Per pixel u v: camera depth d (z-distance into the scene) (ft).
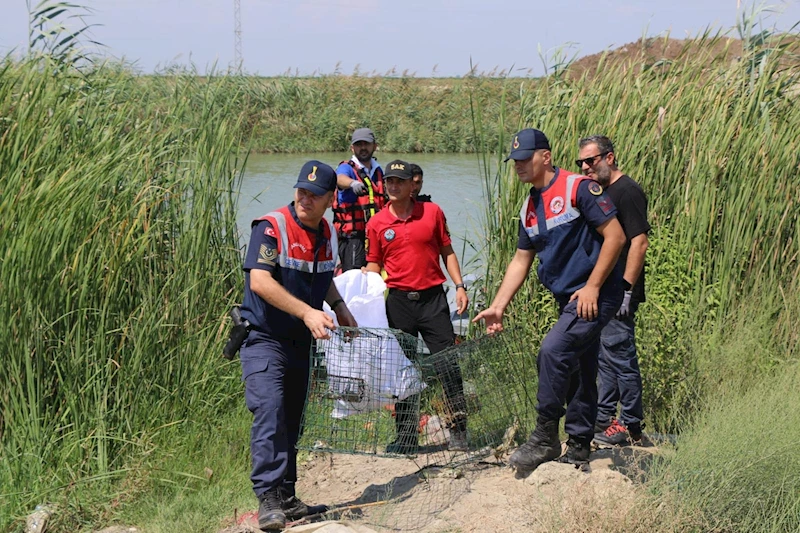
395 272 17.74
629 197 15.58
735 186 21.06
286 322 13.71
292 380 14.25
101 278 17.42
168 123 20.77
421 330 17.94
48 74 18.95
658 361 18.39
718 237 21.20
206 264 19.79
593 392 14.83
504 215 20.58
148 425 17.07
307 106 102.94
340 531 12.70
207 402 18.37
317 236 13.92
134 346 17.38
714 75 22.50
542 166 14.43
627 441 16.60
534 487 13.94
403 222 17.57
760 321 20.57
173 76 21.90
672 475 13.19
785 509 12.77
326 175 13.47
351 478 16.90
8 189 16.75
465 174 69.05
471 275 23.31
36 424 15.69
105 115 19.75
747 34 22.82
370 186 24.75
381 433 15.64
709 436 13.98
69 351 16.57
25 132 17.79
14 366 15.84
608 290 14.20
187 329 18.65
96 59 20.97
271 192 49.83
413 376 15.60
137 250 18.04
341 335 14.52
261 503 13.44
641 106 21.67
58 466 15.69
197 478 16.22
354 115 104.32
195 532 14.17
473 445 16.55
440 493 14.78
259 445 13.37
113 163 18.60
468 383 16.75
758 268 21.42
